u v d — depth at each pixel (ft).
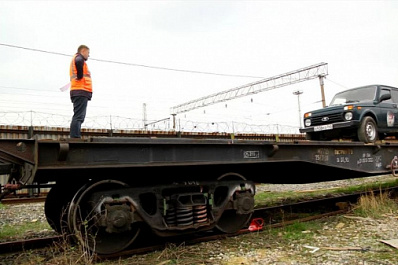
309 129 33.55
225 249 16.58
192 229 16.84
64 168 13.26
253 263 14.56
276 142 19.19
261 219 21.98
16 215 28.53
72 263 14.11
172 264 14.52
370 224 21.29
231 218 19.57
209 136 54.08
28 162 13.06
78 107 18.31
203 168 18.74
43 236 20.80
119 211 14.83
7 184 14.30
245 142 17.99
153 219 15.87
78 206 14.57
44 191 41.45
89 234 14.69
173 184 16.84
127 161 14.65
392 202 27.68
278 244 17.39
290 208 26.16
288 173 25.61
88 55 19.06
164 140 15.44
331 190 40.37
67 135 41.68
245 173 23.03
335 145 22.74
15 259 15.81
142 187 15.89
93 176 15.90
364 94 34.91
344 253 15.62
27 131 39.70
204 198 17.33
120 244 15.98
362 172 24.79
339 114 31.27
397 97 37.11
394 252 15.56
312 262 14.49
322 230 20.10
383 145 26.73
